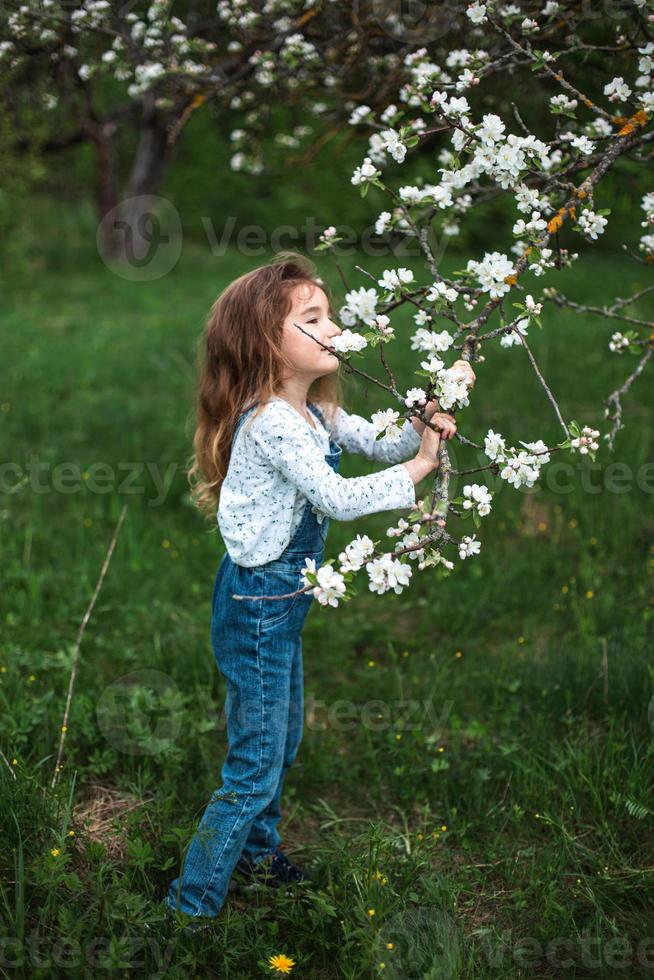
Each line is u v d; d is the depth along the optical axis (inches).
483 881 91.2
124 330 335.9
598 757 102.2
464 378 70.7
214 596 84.8
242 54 132.9
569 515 172.1
